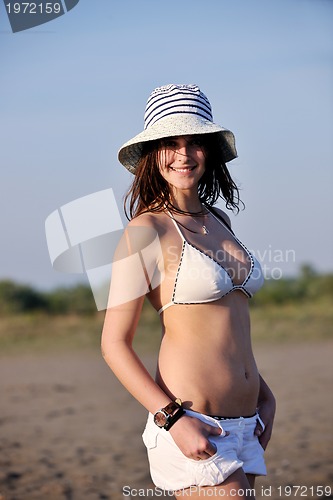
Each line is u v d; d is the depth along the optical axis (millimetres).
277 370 17203
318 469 8062
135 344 23828
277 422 10812
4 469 8391
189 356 3980
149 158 4289
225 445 3883
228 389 3992
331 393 13477
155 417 3822
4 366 19750
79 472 8250
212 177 4668
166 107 4266
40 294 33844
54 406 12883
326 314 29969
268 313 31234
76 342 25578
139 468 8430
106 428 10844
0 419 11688
